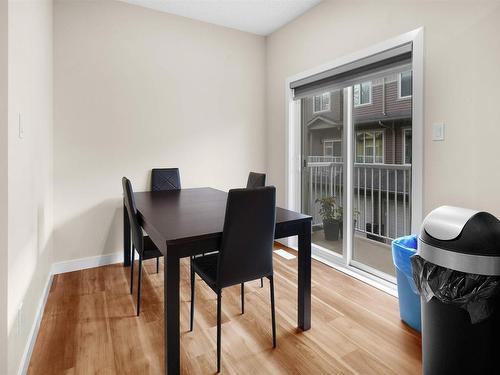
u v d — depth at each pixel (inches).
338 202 151.1
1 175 49.1
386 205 141.0
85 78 110.4
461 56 74.0
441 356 51.7
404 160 139.5
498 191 68.5
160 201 96.0
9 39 50.5
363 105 155.7
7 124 49.6
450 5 75.8
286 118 136.5
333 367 61.6
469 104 72.9
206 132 136.0
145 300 89.7
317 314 81.8
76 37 108.4
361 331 73.9
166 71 125.5
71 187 110.3
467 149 73.7
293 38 130.7
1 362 48.9
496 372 49.1
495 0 67.8
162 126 126.0
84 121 111.0
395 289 95.2
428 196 82.3
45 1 89.1
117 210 118.7
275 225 69.7
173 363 57.4
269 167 150.7
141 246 80.7
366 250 134.8
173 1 116.1
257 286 99.2
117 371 60.4
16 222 55.4
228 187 142.7
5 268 49.3
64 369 60.8
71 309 84.1
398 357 64.5
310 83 123.3
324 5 114.6
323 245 139.5
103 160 115.2
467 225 48.9
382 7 92.8
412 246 80.1
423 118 82.6
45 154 90.7
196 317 80.2
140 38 119.7
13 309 53.0
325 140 155.5
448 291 49.3
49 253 100.3
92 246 115.2
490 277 46.5
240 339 70.7
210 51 134.9
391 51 90.5
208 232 60.1
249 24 135.5
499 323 48.3
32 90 70.3
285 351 66.6
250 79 146.0
